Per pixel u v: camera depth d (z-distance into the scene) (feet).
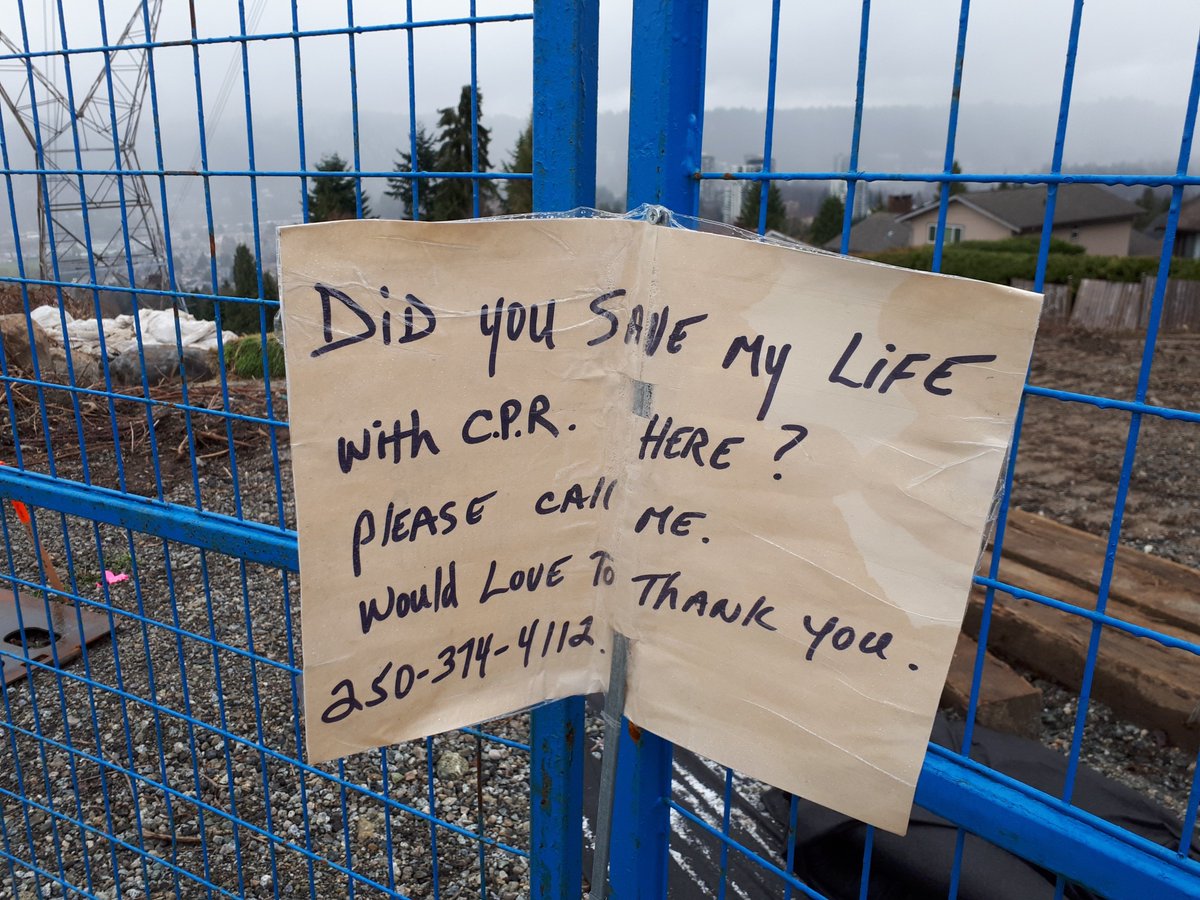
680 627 4.04
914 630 3.48
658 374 3.73
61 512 6.06
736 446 3.64
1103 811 8.79
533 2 3.73
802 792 3.89
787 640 3.76
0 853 7.86
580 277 3.71
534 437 3.92
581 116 3.82
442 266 3.55
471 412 3.78
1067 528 17.03
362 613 3.88
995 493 3.23
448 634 4.09
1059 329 71.56
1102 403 2.98
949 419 3.24
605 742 4.48
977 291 3.09
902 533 3.42
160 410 24.40
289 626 5.30
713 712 4.04
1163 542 19.53
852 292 3.27
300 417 3.53
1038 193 145.18
